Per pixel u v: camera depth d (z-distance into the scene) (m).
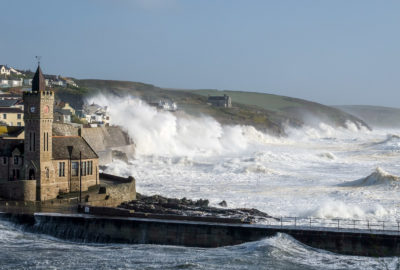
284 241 77.12
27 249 75.56
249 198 120.12
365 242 74.56
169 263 68.44
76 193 106.25
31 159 100.06
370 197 120.62
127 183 110.12
